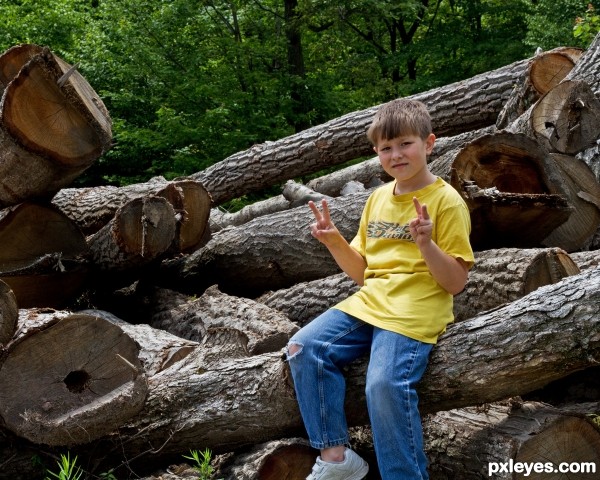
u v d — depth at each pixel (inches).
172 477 141.4
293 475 131.7
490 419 134.7
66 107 185.0
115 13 553.0
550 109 200.1
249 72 544.4
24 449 141.5
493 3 700.0
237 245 235.3
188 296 236.5
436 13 708.7
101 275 221.6
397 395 115.6
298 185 295.3
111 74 567.8
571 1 559.2
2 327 133.4
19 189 193.3
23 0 649.6
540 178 177.6
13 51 197.6
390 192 130.0
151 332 183.3
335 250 130.4
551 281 156.4
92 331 139.0
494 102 271.4
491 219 173.5
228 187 307.4
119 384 139.4
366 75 655.8
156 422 141.6
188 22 552.7
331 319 126.6
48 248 211.5
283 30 592.7
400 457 114.8
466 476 130.0
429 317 121.1
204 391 141.8
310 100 563.5
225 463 141.7
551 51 241.9
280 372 134.3
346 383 128.8
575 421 126.5
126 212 204.2
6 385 132.8
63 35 638.5
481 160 176.4
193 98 538.3
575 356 115.7
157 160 529.3
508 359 119.2
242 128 527.5
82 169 194.9
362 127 288.0
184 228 227.0
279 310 199.3
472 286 161.0
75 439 134.9
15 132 181.9
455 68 683.4
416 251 123.9
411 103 126.0
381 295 123.3
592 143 199.6
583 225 195.6
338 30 639.8
